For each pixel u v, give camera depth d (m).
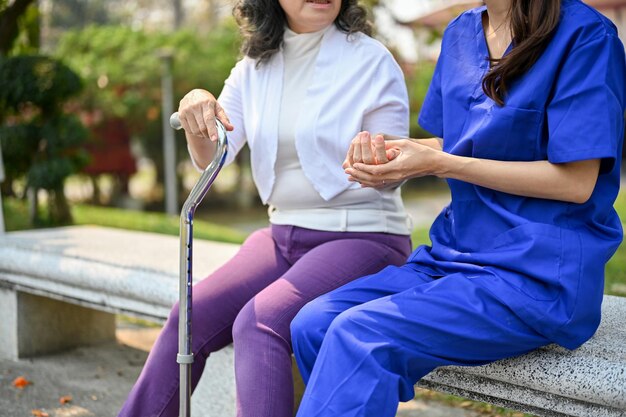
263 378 1.95
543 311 1.75
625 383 1.72
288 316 2.03
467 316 1.75
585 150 1.71
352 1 2.41
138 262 2.96
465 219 1.95
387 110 2.31
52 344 3.54
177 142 11.90
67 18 24.11
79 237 3.57
